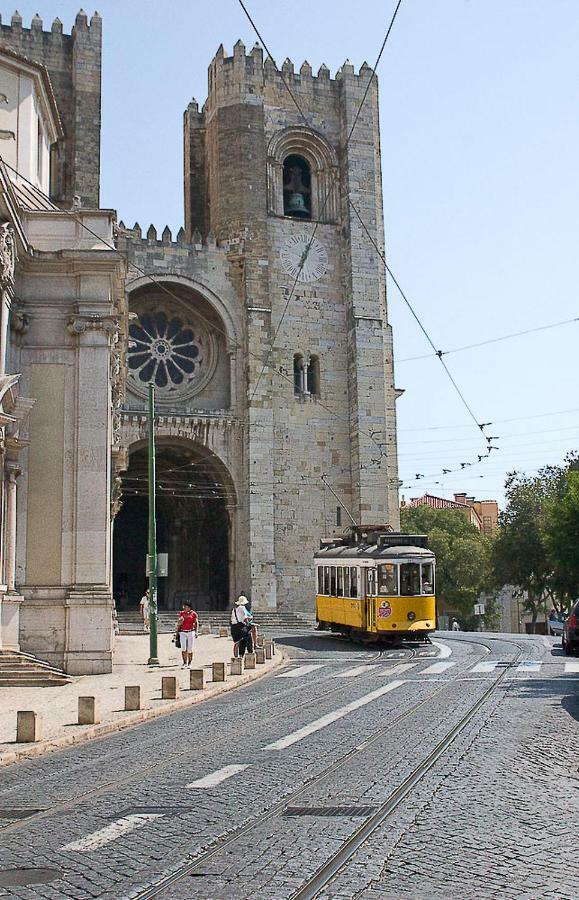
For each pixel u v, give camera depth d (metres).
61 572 28.55
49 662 28.05
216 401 62.66
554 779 12.08
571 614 35.31
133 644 43.31
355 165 65.94
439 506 113.94
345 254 65.44
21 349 29.47
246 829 9.74
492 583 79.25
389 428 65.81
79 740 17.27
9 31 63.12
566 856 8.52
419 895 7.46
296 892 7.60
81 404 29.23
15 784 13.07
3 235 26.58
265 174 63.81
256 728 17.61
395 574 40.22
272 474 60.34
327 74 67.62
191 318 63.44
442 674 27.19
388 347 66.88
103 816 10.61
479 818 10.00
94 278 29.78
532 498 75.44
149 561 32.75
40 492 28.88
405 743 15.13
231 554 60.53
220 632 49.97
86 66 63.41
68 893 7.79
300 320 64.12
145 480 66.75
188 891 7.73
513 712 18.52
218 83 64.25
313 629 55.59
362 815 10.20
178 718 19.95
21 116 32.91
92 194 62.22
